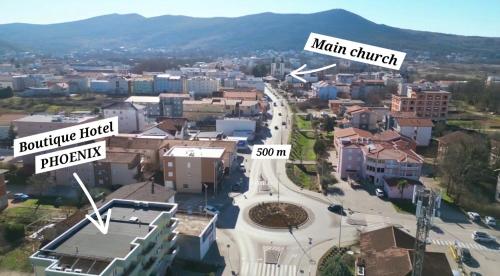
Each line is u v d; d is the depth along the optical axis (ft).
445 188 314.96
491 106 620.49
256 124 483.92
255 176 336.29
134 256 157.58
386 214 267.18
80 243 161.89
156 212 191.42
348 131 398.83
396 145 347.15
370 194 299.38
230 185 316.40
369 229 245.65
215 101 566.77
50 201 285.43
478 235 236.63
